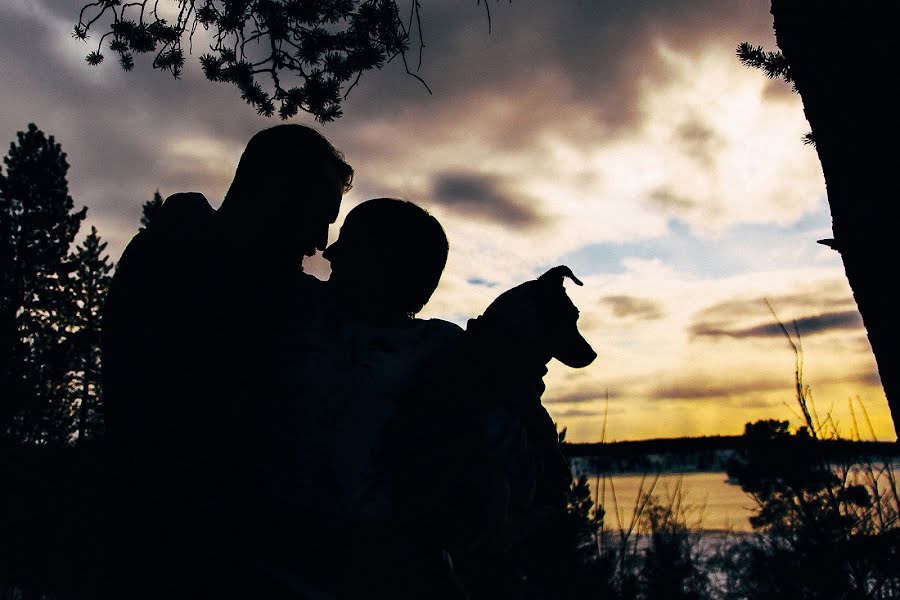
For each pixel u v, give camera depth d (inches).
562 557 184.7
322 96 158.6
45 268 925.2
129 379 38.3
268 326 39.6
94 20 162.4
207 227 41.7
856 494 193.9
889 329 46.9
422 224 46.7
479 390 42.2
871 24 47.3
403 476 40.1
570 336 46.3
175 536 36.0
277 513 37.3
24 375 646.5
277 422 38.3
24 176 956.6
